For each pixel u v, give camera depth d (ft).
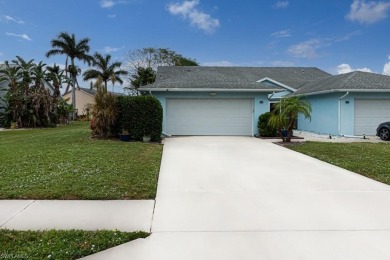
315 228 13.12
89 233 12.31
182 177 22.30
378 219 14.14
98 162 25.89
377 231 12.82
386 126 46.37
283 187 19.61
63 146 36.01
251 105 53.93
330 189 19.15
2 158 27.63
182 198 17.30
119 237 12.00
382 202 16.58
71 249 10.96
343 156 31.04
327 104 57.00
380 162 27.58
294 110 42.14
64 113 93.71
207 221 13.92
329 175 22.94
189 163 27.66
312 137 52.60
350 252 11.07
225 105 53.83
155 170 23.75
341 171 24.32
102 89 45.96
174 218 14.26
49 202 16.16
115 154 30.37
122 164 25.45
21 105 76.07
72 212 14.83
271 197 17.51
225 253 11.02
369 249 11.30
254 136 52.90
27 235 12.05
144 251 11.13
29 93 77.87
